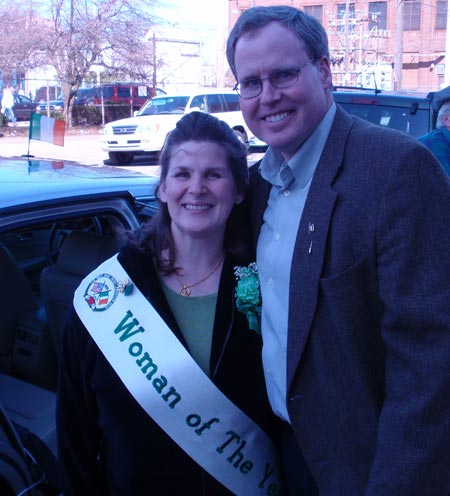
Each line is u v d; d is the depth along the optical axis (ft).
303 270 5.18
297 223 5.41
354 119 5.44
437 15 126.00
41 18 82.17
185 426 5.91
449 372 4.57
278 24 5.38
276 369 5.66
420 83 129.70
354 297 4.96
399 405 4.71
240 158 5.92
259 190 6.17
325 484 5.42
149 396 5.83
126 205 9.00
